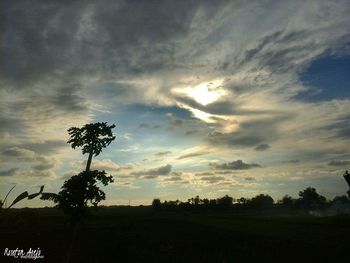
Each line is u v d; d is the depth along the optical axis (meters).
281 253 37.50
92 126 25.25
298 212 145.88
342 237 48.88
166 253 38.50
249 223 84.38
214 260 34.09
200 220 99.12
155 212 162.62
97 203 24.75
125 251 36.34
